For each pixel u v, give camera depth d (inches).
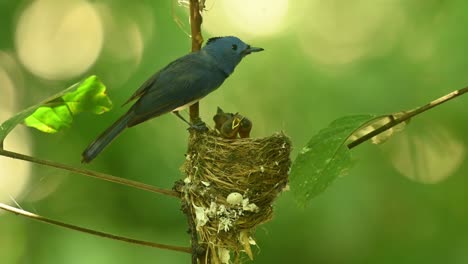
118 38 506.6
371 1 495.5
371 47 484.7
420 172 497.0
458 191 498.6
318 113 473.1
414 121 493.0
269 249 492.7
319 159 241.4
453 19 471.2
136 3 507.2
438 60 469.7
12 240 509.0
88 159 313.3
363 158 499.5
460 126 486.3
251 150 306.0
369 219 489.1
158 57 482.0
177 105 342.0
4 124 255.0
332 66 482.0
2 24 527.2
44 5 538.0
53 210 504.1
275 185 310.2
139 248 477.1
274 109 479.2
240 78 485.1
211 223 298.0
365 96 469.1
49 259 489.7
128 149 484.7
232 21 498.3
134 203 487.5
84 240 485.7
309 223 489.7
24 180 531.2
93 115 482.0
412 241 494.3
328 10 496.1
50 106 284.0
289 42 487.5
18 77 531.2
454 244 494.6
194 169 306.0
